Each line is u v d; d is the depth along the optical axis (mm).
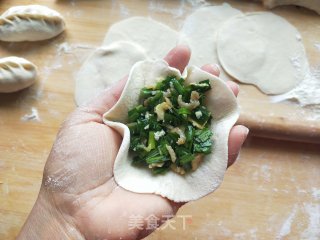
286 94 208
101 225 141
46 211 151
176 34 220
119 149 148
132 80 151
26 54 220
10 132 206
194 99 149
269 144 203
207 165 148
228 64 213
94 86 212
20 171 200
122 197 144
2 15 222
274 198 193
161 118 147
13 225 191
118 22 224
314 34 220
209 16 224
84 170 150
